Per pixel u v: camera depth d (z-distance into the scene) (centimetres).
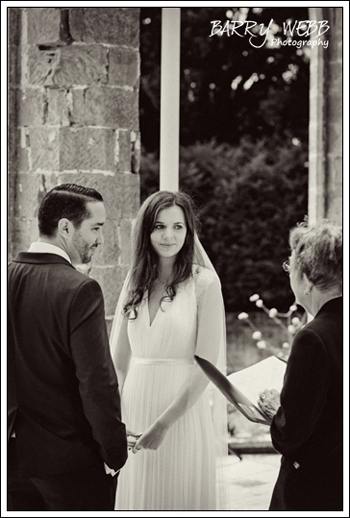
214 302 287
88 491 244
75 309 235
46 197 255
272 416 259
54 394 241
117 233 388
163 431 279
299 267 239
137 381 290
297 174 851
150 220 289
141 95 792
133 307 292
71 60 375
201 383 283
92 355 233
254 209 845
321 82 476
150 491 288
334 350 228
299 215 848
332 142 478
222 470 299
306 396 224
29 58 381
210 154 848
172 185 402
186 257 290
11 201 390
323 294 237
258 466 443
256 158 848
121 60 387
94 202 254
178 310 286
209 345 284
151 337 287
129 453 294
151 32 783
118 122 388
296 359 227
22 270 249
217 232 842
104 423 235
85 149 379
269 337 808
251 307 834
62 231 251
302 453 234
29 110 384
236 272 839
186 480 286
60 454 241
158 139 802
